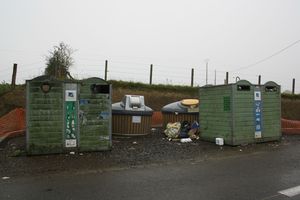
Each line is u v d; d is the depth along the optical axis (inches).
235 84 435.2
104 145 375.9
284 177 271.9
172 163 326.0
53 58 1145.4
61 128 356.5
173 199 214.4
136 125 514.0
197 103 559.2
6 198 214.2
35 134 346.0
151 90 1010.7
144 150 392.5
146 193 226.5
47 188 236.5
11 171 283.6
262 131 462.6
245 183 253.1
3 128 457.1
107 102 375.2
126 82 1002.7
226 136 439.8
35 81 345.7
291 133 586.9
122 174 279.1
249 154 380.2
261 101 463.2
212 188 239.3
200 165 318.0
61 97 356.2
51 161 323.3
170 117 565.9
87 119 367.2
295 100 1245.7
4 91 705.0
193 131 501.0
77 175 273.9
